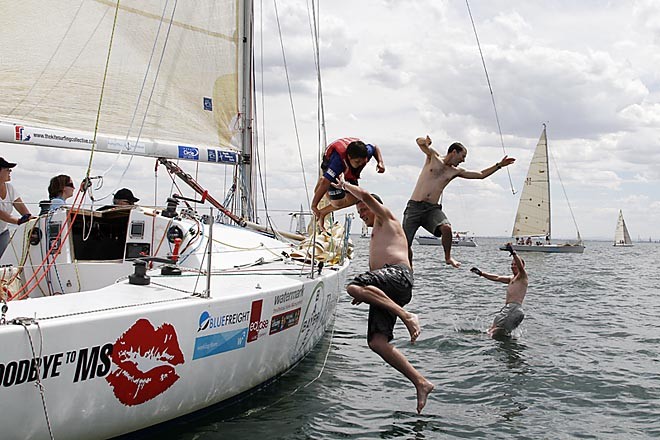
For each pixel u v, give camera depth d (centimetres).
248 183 788
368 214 523
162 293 397
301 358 587
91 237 575
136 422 361
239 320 413
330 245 657
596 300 1321
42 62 611
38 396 305
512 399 540
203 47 720
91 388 325
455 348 745
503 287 1496
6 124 577
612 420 492
